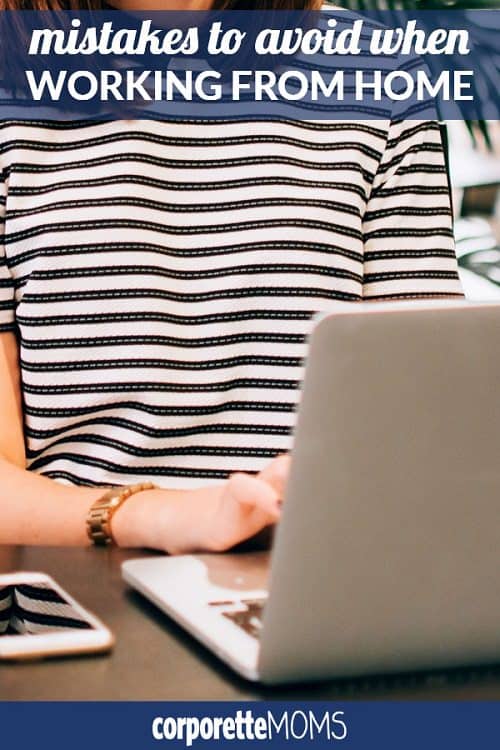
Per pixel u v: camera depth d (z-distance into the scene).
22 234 1.60
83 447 1.61
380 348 0.78
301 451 0.78
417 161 1.74
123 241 1.59
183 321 1.61
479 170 3.38
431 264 1.72
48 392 1.59
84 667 0.89
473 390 0.81
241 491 1.07
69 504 1.37
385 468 0.80
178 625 0.99
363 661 0.85
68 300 1.59
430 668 0.88
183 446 1.61
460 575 0.85
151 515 1.27
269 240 1.63
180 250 1.62
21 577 1.12
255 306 1.62
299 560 0.80
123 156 1.62
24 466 1.61
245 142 1.67
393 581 0.83
